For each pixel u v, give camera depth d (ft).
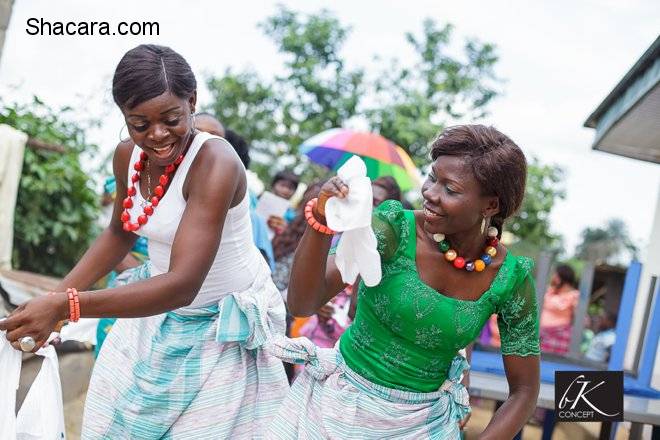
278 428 7.22
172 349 8.29
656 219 18.94
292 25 39.17
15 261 21.83
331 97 38.73
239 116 39.01
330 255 7.11
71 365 16.87
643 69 11.31
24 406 7.86
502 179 6.52
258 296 8.54
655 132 13.70
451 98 38.55
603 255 44.73
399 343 6.84
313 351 7.20
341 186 6.12
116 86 6.98
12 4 15.07
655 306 13.03
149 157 7.86
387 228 6.74
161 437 8.29
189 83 7.24
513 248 19.65
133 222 8.30
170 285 7.14
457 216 6.49
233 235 8.22
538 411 18.45
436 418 7.09
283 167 38.83
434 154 6.74
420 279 6.78
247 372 8.55
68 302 6.76
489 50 39.17
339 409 6.87
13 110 20.71
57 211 21.85
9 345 7.42
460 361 7.28
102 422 8.45
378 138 20.88
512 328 7.22
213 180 7.52
